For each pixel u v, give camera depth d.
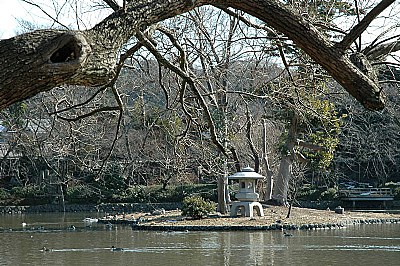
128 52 5.11
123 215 34.84
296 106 6.62
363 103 4.25
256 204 30.72
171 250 20.53
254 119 26.28
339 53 4.20
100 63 3.48
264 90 8.04
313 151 35.38
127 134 32.44
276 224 27.44
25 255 19.78
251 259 18.42
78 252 20.42
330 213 34.38
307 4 5.91
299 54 6.62
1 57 3.21
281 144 34.91
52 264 17.91
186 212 30.53
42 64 3.23
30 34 3.30
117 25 3.68
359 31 4.16
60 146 20.45
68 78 3.33
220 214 31.19
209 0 4.15
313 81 6.68
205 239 23.69
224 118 14.13
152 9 3.87
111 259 18.73
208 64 9.18
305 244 21.92
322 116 6.66
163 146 29.75
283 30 4.23
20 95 3.28
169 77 9.77
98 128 23.92
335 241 22.86
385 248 20.81
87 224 32.25
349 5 6.36
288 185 36.69
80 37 3.32
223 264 17.55
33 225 31.80
